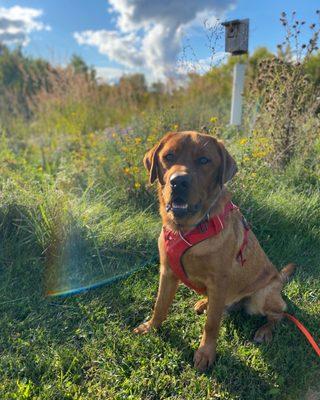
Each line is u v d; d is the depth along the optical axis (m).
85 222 1.16
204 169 0.74
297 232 1.28
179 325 0.90
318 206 1.38
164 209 0.79
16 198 1.20
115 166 1.56
